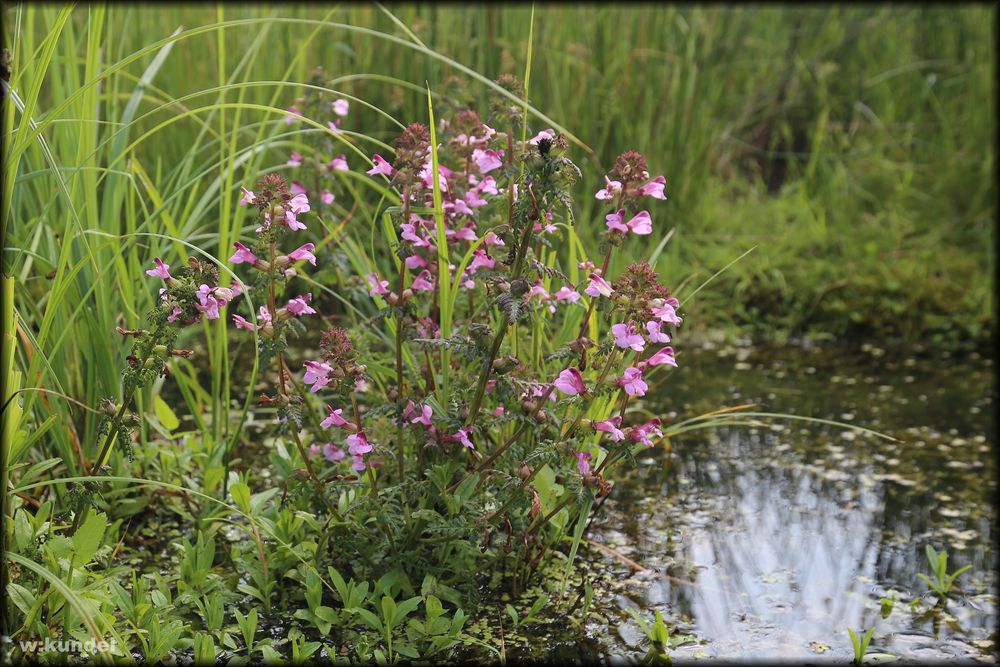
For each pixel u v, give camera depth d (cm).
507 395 248
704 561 307
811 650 262
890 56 715
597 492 261
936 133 682
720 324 539
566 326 313
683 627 272
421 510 260
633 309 239
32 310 292
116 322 318
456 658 255
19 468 287
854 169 651
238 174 447
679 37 593
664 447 388
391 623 253
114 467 308
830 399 443
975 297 538
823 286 543
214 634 258
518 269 246
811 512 341
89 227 302
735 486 360
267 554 282
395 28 508
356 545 274
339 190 391
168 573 286
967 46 693
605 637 266
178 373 325
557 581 292
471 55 509
